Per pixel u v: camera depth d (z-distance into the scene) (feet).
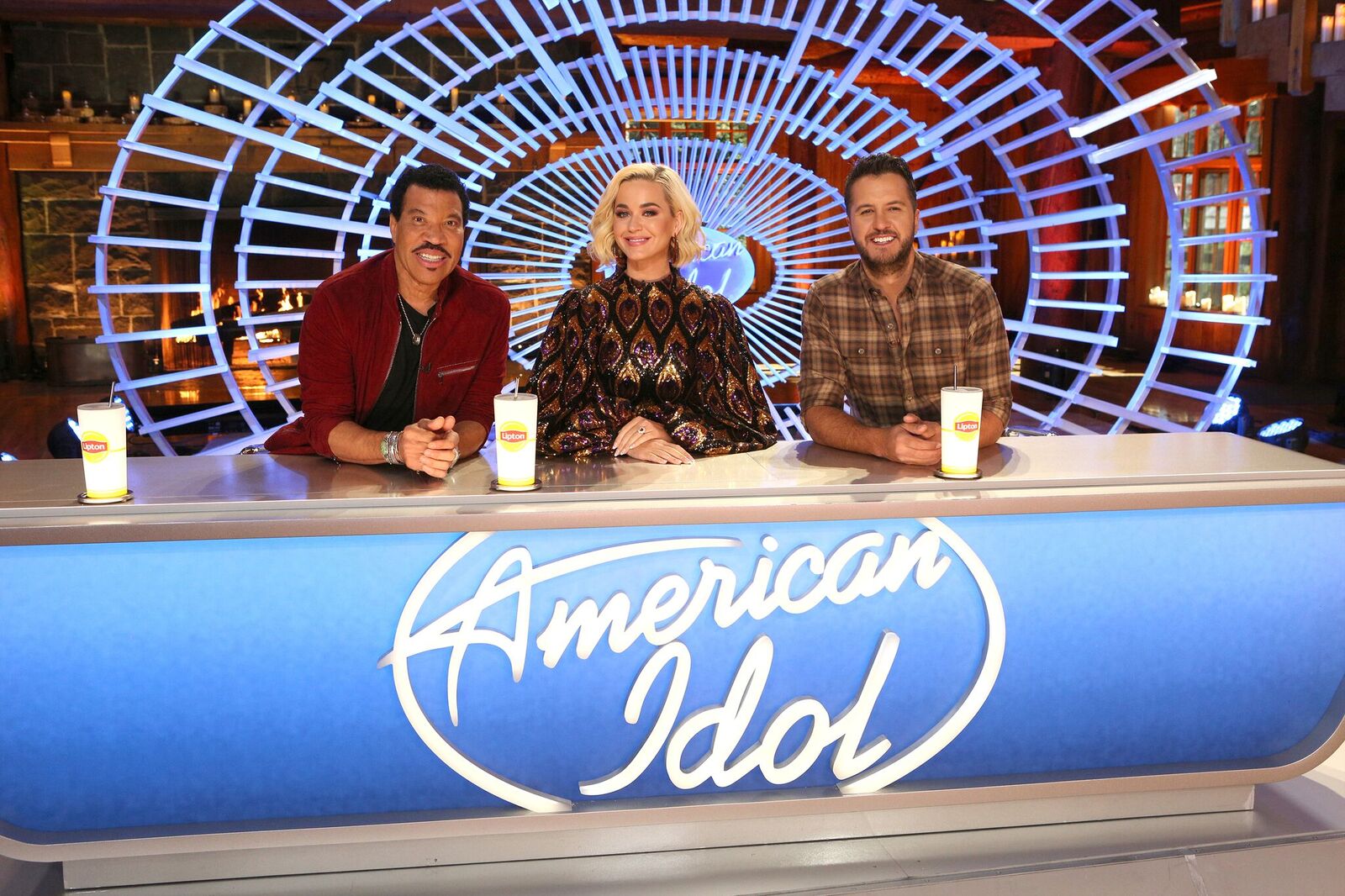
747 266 16.31
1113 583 7.16
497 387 8.10
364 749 6.64
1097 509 6.81
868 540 6.84
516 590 6.54
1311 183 29.86
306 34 27.63
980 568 6.94
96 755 6.42
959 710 7.04
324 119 12.71
